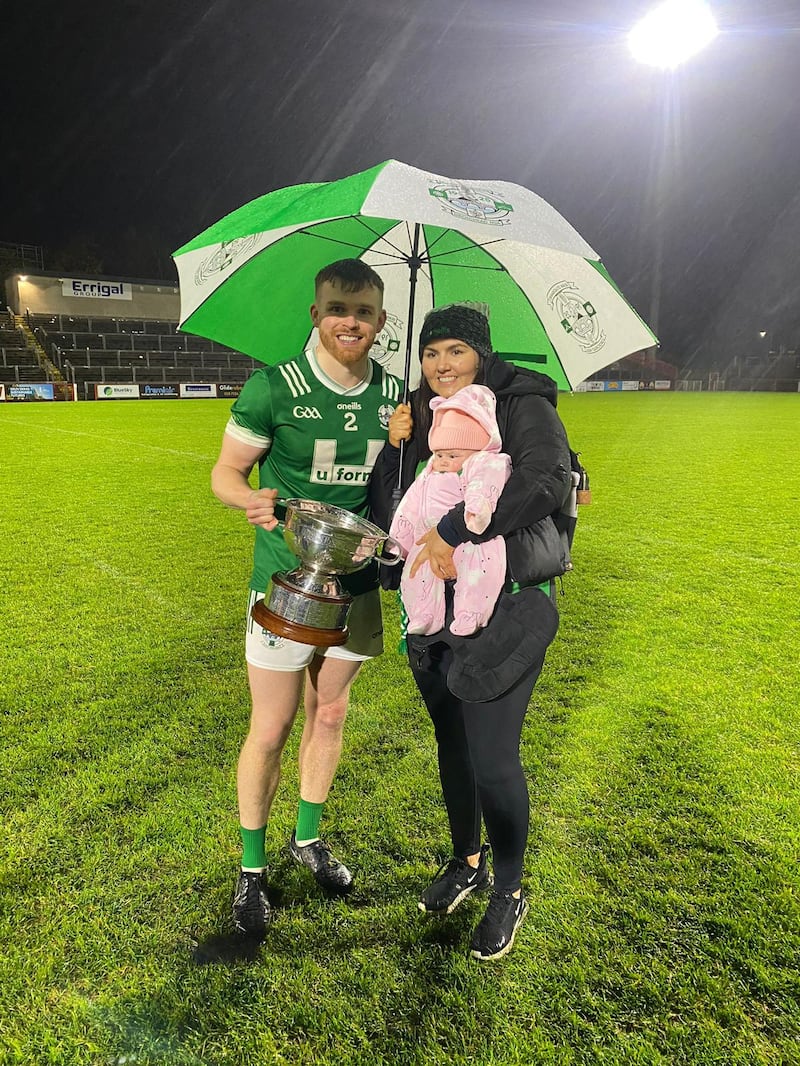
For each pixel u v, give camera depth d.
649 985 1.74
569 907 2.01
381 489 1.88
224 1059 1.55
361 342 1.78
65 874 2.14
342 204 1.50
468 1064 1.55
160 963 1.81
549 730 3.08
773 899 2.05
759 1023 1.64
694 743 2.97
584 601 4.88
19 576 5.36
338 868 2.10
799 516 7.75
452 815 1.98
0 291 36.44
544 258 1.95
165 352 36.31
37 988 1.72
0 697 3.34
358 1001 1.70
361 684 3.56
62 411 22.91
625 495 8.98
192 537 6.62
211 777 2.69
